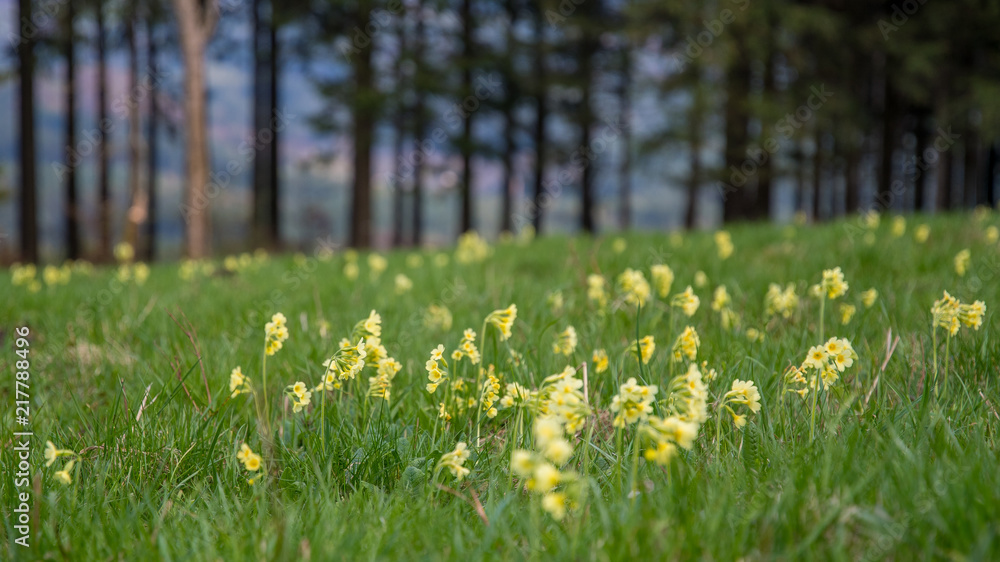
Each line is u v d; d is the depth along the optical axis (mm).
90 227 24562
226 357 3365
